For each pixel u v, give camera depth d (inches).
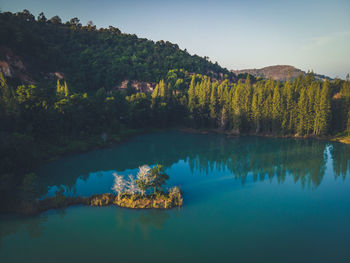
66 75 5861.2
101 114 3882.9
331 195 1888.5
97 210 1558.8
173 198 1705.2
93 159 2829.7
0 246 1190.3
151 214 1535.4
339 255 1167.6
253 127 4675.2
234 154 3161.9
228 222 1459.2
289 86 4525.1
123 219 1460.4
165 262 1093.8
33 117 2785.4
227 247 1214.3
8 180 1662.2
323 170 2498.8
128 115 4680.1
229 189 2001.7
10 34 4857.3
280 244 1250.6
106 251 1163.9
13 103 2554.1
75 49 7431.1
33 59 5310.0
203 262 1098.1
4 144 1959.9
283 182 2170.3
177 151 3316.9
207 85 5221.5
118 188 1732.3
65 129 3218.5
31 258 1106.7
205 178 2271.2
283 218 1521.9
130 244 1220.5
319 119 4131.4
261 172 2448.3
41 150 2716.5
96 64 6796.3
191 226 1407.5
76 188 1964.8
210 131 4906.5
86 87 6166.3
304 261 1119.6
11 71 4244.6
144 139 4131.4
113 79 6628.9
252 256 1147.3
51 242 1226.6
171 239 1272.1
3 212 1493.6
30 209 1487.5
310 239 1300.4
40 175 2261.3
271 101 4542.3
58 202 1593.3
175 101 5457.7
